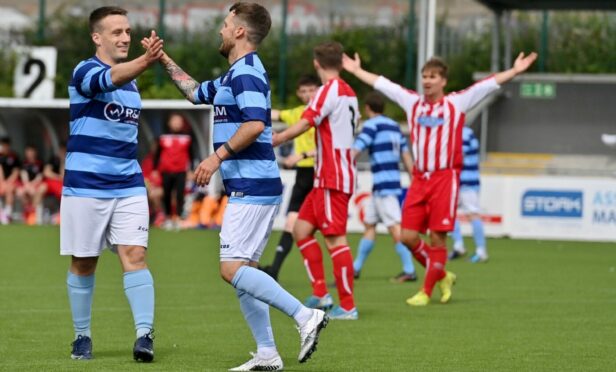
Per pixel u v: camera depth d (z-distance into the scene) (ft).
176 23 252.01
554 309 83.05
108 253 128.47
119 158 55.98
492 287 100.07
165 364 55.77
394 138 104.42
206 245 144.77
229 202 53.36
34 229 169.68
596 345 64.75
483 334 69.05
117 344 63.21
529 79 224.53
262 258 129.18
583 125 223.10
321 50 74.59
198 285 97.14
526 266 123.75
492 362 58.13
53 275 103.45
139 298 56.18
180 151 176.86
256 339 54.08
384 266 122.11
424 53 162.30
